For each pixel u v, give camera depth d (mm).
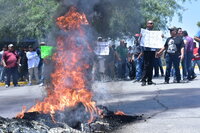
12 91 11750
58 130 3701
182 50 10859
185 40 12039
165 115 5012
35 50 15648
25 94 9797
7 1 10516
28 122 3715
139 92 8344
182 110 5398
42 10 16875
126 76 15656
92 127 4035
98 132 3969
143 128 4133
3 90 13000
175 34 10750
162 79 13820
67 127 3844
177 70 10945
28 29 17375
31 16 17000
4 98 8945
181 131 3912
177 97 7031
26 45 19422
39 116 4160
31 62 15312
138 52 14539
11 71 15594
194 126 4152
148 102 6461
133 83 11875
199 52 12688
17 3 11438
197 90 8211
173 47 10742
